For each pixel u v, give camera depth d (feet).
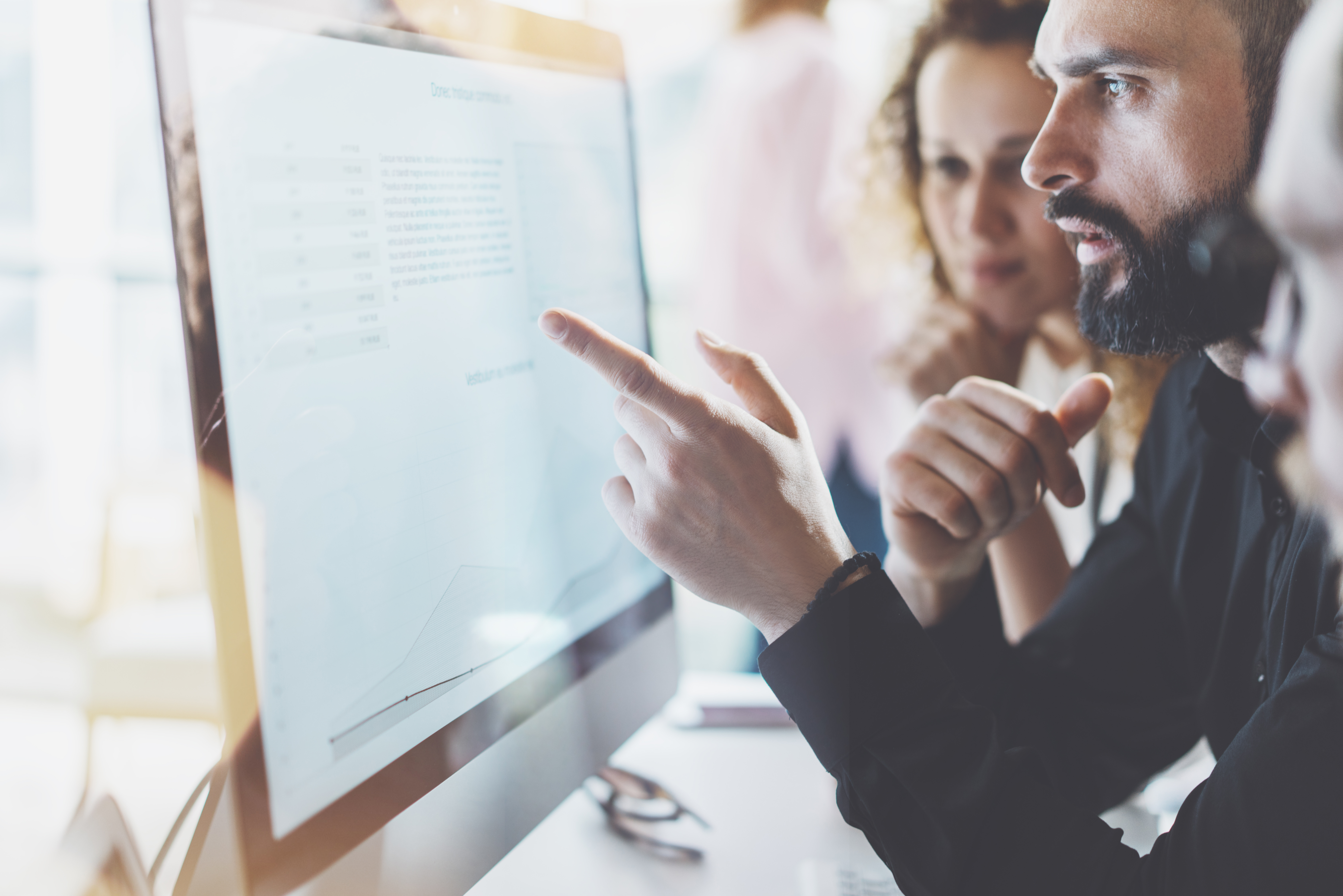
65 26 5.49
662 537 1.59
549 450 1.92
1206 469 2.31
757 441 1.55
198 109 1.16
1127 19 1.64
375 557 1.44
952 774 1.50
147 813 3.56
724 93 5.07
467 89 1.69
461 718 1.62
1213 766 2.47
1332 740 1.26
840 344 4.78
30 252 5.99
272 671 1.25
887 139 4.29
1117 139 1.76
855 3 4.79
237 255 1.21
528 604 1.83
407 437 1.51
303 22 1.32
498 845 1.70
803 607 1.56
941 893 1.45
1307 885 1.24
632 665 2.23
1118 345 1.90
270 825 1.24
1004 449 2.08
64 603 5.76
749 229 4.92
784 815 2.18
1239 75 1.57
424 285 1.56
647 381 1.48
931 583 2.35
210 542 1.17
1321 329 0.95
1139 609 2.50
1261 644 1.93
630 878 1.92
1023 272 3.77
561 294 1.99
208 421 1.16
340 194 1.39
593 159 2.15
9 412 6.31
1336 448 0.97
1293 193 0.97
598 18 3.67
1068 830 1.50
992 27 3.50
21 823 4.05
